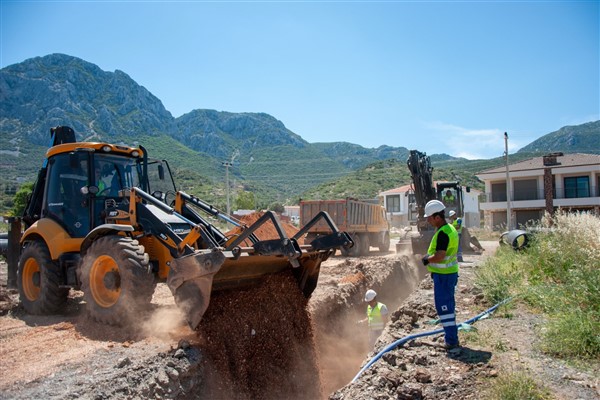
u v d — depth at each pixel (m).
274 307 7.43
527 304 8.42
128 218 7.65
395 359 5.96
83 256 7.57
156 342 6.33
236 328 6.73
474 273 11.73
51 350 6.12
